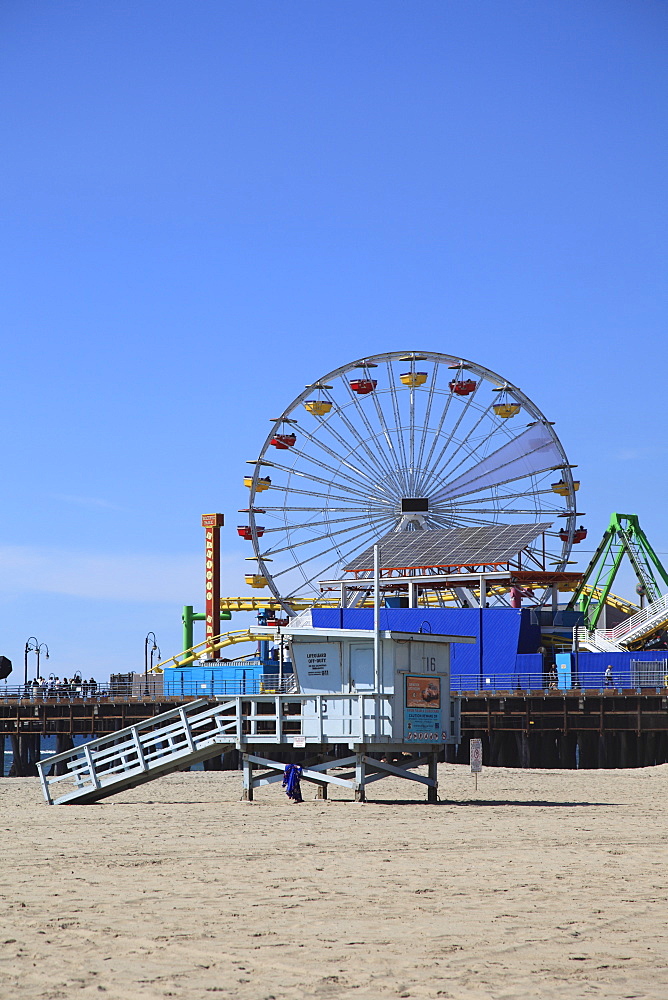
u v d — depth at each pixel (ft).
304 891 57.62
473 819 100.22
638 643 278.05
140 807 118.01
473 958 42.34
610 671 244.63
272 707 224.33
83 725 274.36
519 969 40.65
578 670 254.47
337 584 288.92
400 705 116.16
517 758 237.86
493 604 317.22
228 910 52.16
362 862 69.67
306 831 89.66
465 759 241.14
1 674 343.67
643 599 322.14
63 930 47.62
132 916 50.75
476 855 73.20
